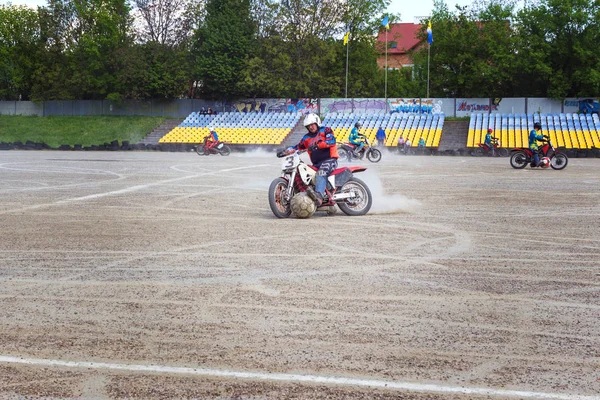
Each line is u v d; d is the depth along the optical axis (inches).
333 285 264.2
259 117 2224.4
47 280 275.1
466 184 751.1
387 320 217.3
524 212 496.1
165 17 2625.5
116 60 2549.2
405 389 161.2
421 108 2087.8
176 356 184.5
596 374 171.3
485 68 2247.8
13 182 754.8
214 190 669.3
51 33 2689.5
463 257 321.7
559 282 270.2
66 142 2255.2
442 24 2522.1
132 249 344.8
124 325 212.8
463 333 204.1
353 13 2527.1
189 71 2524.6
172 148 1871.3
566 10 2082.9
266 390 160.7
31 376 171.0
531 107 2032.5
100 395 158.9
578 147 1769.2
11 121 2455.7
